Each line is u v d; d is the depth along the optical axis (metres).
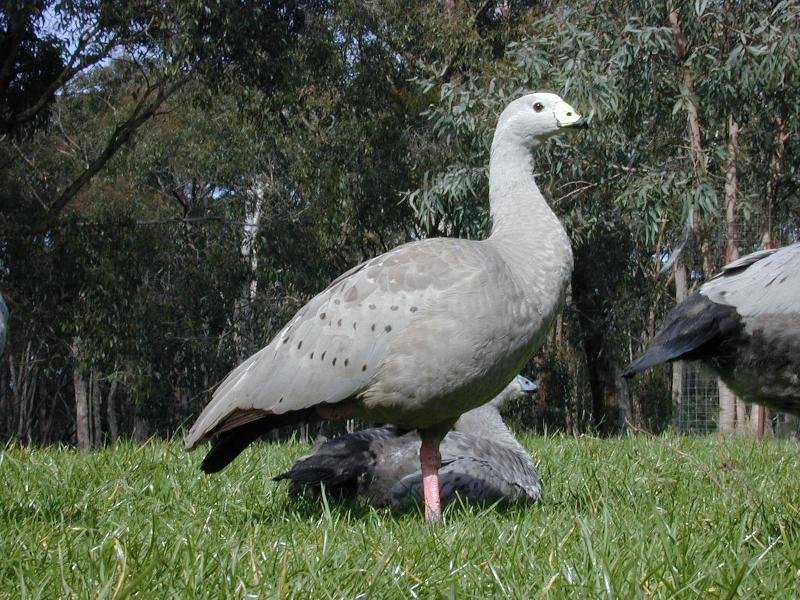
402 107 22.30
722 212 16.03
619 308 21.45
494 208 5.63
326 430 23.94
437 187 16.06
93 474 6.34
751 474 6.93
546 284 5.26
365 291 5.17
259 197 25.17
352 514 5.74
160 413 27.53
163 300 25.20
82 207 25.64
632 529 4.48
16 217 19.64
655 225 14.56
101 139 26.67
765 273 5.26
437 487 5.36
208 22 17.30
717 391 15.91
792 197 18.75
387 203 22.44
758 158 15.91
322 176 22.58
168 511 5.49
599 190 16.11
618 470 7.10
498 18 23.77
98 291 19.06
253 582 3.51
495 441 6.61
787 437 10.31
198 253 25.75
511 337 5.12
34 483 5.94
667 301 24.44
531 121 5.59
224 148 25.25
